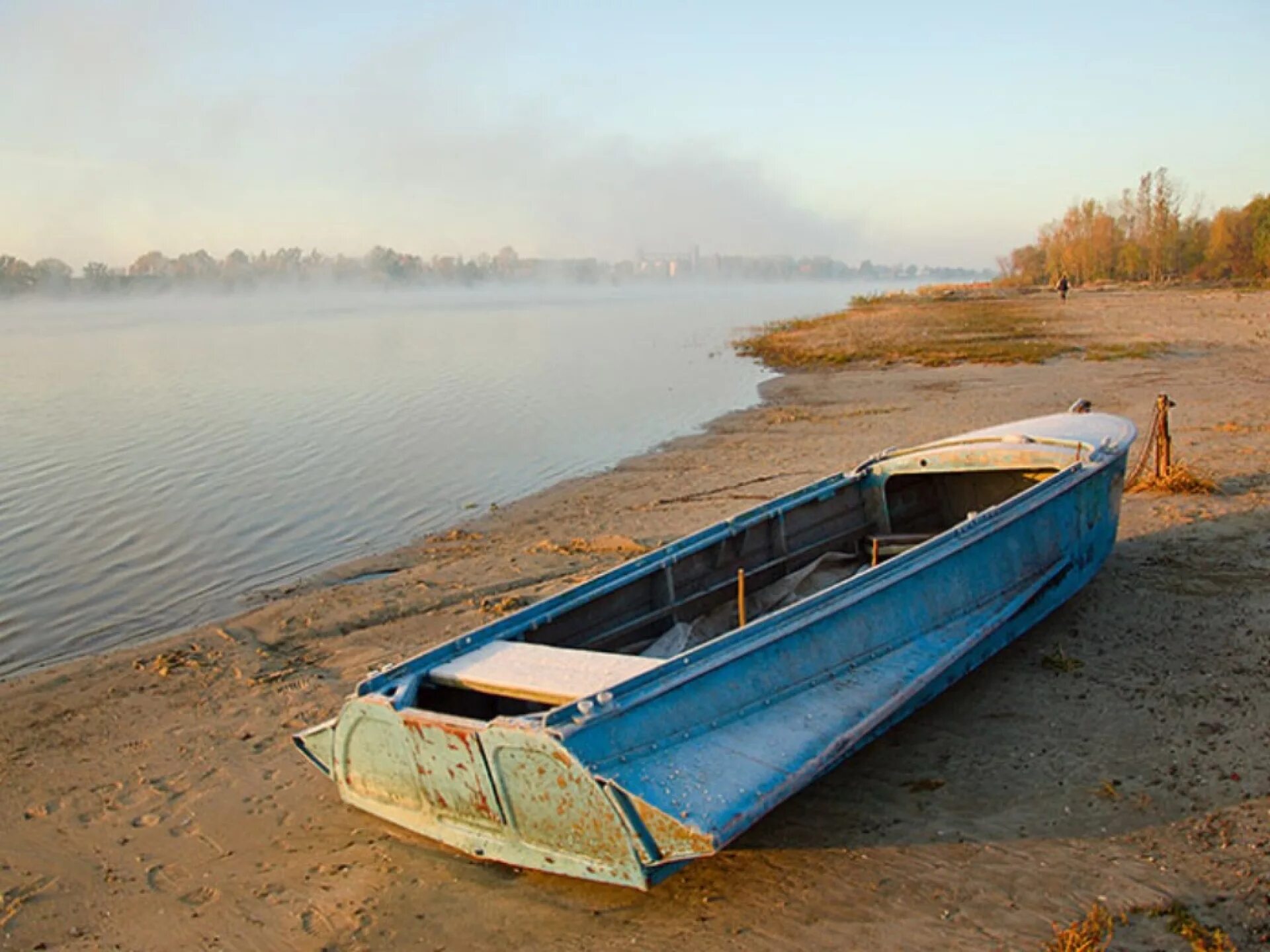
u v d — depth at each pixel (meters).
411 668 5.93
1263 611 8.34
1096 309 48.75
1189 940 4.55
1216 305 46.72
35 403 27.91
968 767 6.31
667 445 19.72
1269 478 12.76
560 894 5.37
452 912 5.27
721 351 40.47
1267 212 71.56
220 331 62.91
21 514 15.57
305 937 5.16
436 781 5.49
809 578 9.00
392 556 12.82
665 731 5.26
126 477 17.97
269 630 10.09
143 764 7.29
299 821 6.36
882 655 6.57
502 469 18.08
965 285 111.56
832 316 59.66
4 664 9.76
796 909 5.06
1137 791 5.84
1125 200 92.12
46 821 6.52
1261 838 5.25
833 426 20.22
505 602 10.46
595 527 13.47
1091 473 8.70
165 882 5.76
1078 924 4.68
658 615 7.76
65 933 5.32
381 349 45.50
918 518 10.50
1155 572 9.52
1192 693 7.00
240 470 18.39
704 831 4.62
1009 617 7.52
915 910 4.97
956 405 21.50
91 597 11.70
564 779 4.93
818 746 5.51
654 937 4.95
